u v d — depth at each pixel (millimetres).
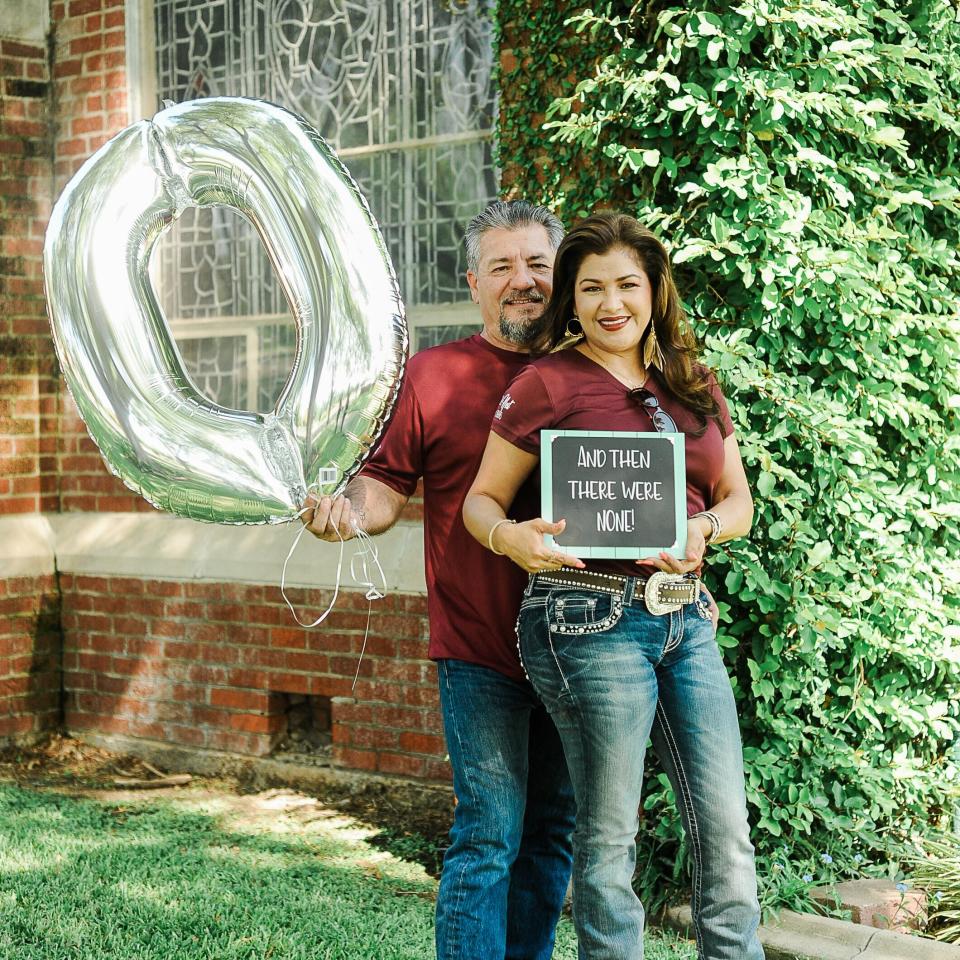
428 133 5898
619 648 2691
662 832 4168
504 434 2820
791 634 4320
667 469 2732
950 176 4789
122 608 6641
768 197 4152
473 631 3070
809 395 4281
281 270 2893
